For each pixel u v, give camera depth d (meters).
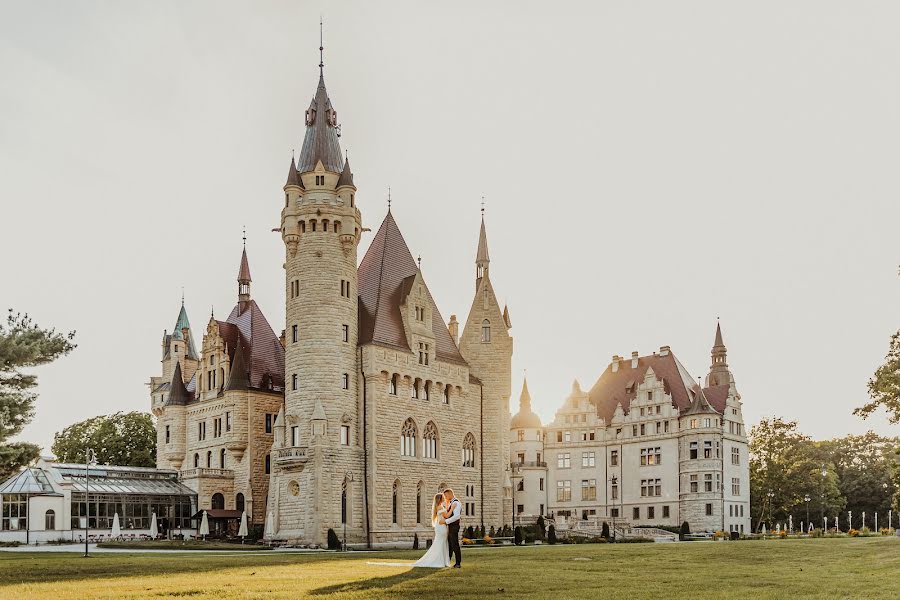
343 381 90.06
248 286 117.50
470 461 105.25
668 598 23.48
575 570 33.34
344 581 27.92
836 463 172.00
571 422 140.75
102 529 95.38
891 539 65.38
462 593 24.50
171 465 112.25
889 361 65.56
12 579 30.22
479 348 110.00
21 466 46.94
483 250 116.62
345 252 92.44
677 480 129.75
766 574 32.00
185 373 120.38
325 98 95.44
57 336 47.38
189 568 35.66
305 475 86.81
